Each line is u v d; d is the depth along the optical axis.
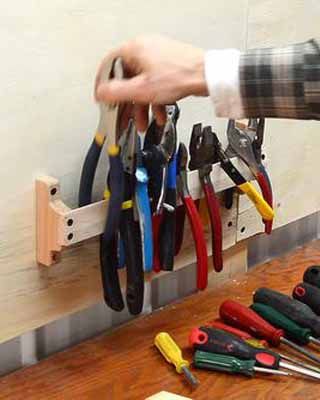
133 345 1.23
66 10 1.04
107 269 1.15
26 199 1.08
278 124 1.48
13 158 1.05
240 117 0.92
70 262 1.16
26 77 1.03
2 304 1.10
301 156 1.56
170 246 1.21
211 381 1.14
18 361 1.17
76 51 1.07
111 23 1.10
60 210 1.08
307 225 1.66
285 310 1.26
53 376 1.15
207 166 1.26
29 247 1.10
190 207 1.23
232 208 1.39
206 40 1.26
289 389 1.13
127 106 1.03
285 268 1.53
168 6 1.18
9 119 1.03
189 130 1.28
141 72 0.91
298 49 0.89
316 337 1.25
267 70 0.88
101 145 1.08
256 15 1.34
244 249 1.48
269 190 1.33
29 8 1.00
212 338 1.18
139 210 1.14
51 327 1.20
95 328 1.27
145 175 1.13
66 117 1.09
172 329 1.28
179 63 0.90
